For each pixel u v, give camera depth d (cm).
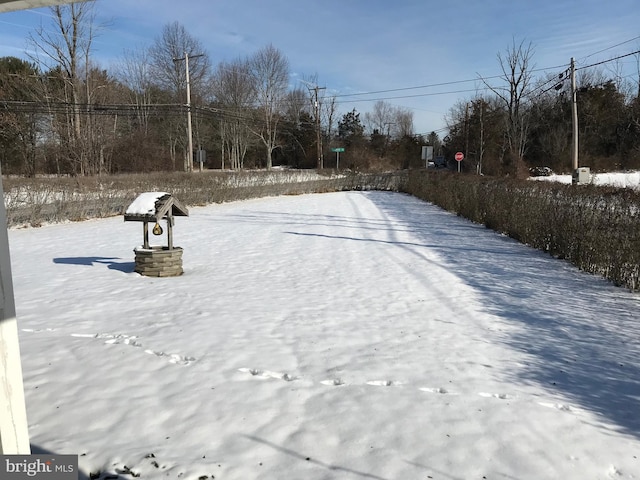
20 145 3447
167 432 304
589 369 412
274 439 297
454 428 311
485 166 3859
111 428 309
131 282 731
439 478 260
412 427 312
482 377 391
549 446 292
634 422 323
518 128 4019
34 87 2861
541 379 390
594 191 862
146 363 414
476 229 1410
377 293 675
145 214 762
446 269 839
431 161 6031
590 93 4522
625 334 502
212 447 288
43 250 1041
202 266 870
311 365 413
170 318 545
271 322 534
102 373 393
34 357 427
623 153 4325
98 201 1709
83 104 2503
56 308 586
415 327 522
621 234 717
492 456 280
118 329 505
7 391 204
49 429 307
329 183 3462
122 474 260
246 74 5525
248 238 1230
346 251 1034
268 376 390
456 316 563
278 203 2427
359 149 5619
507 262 903
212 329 505
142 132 4422
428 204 2333
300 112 6281
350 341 475
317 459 277
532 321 544
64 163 3194
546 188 1082
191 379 382
